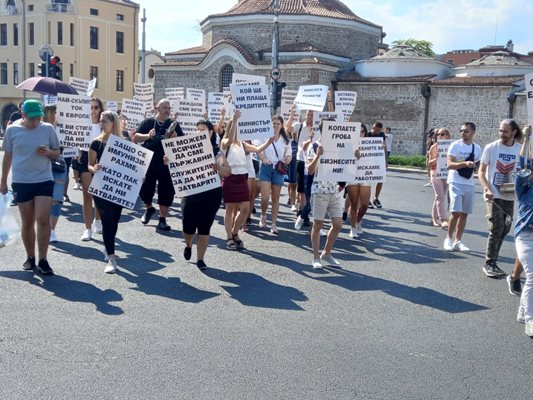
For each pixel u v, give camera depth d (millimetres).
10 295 7059
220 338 5969
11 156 7887
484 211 16312
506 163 8688
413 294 7816
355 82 38250
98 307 6758
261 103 10586
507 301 7656
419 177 27562
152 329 6145
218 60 41156
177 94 17578
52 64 21719
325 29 41656
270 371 5238
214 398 4699
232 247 9961
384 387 5020
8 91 57844
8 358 5312
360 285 8141
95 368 5172
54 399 4602
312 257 9711
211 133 11039
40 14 55781
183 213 8523
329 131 8703
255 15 41406
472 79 36031
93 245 9797
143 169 8336
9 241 8828
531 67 37562
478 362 5641
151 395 4711
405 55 38781
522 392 5031
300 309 6996
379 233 12188
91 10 57219
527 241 6543
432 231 12680
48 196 7863
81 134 10766
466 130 10250
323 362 5484
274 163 11484
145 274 8219
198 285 7812
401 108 37406
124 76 60688
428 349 5922
